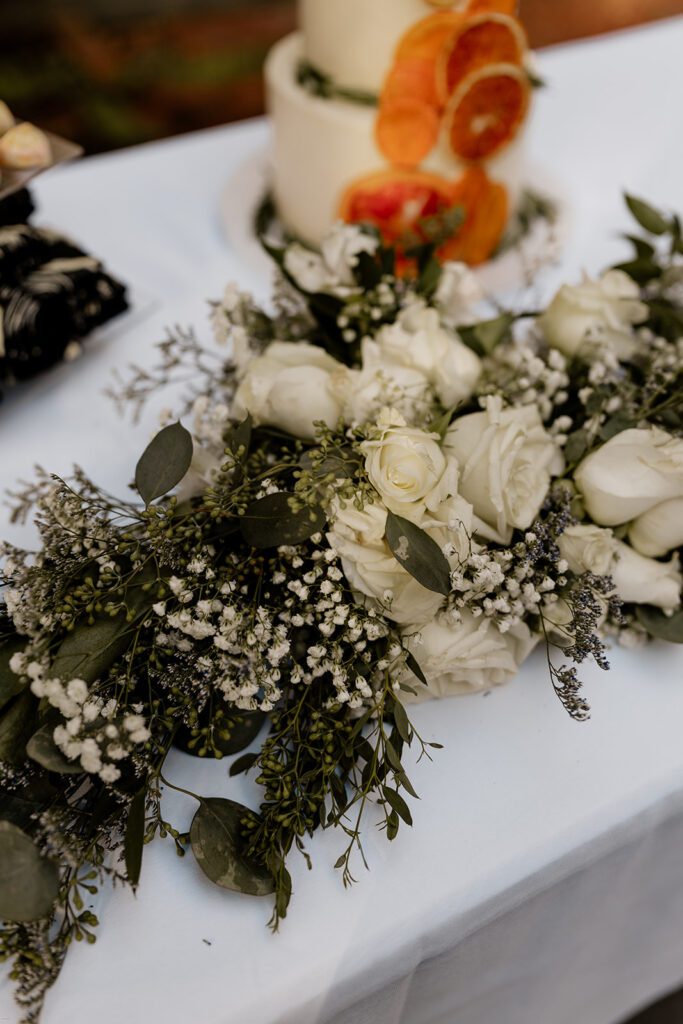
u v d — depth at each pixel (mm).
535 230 1062
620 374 802
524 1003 868
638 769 708
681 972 1000
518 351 765
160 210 1059
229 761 708
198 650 656
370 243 788
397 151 953
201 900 659
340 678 638
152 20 2771
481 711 727
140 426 877
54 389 894
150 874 665
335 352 787
